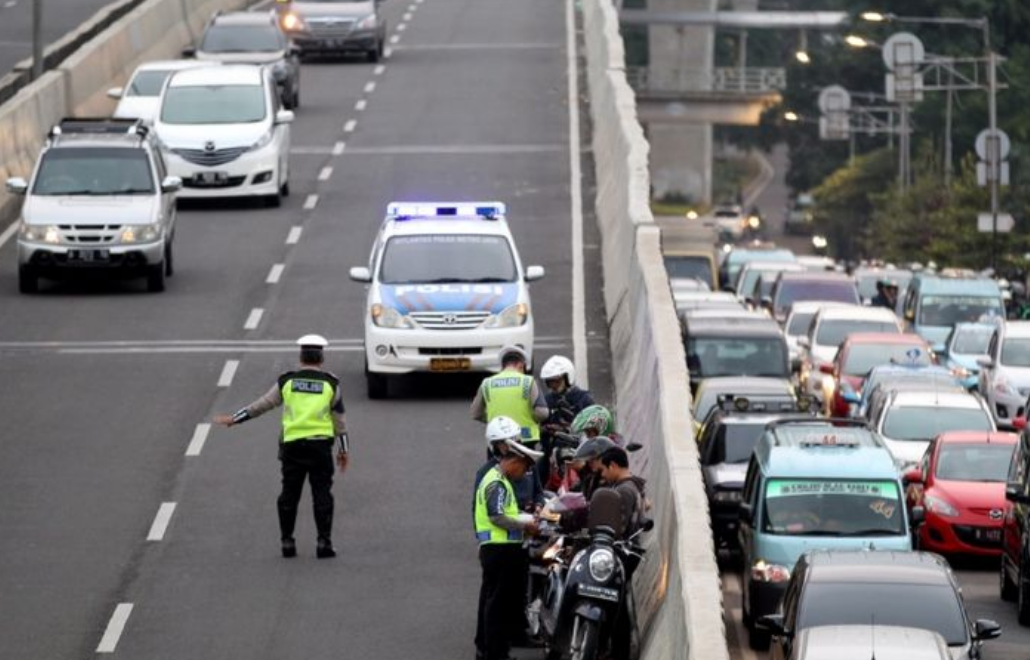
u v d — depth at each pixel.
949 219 187.12
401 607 46.12
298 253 85.38
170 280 80.62
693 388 84.56
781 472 56.16
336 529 51.81
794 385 86.50
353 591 47.22
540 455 42.94
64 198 78.25
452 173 101.25
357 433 60.44
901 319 112.75
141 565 49.09
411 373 66.25
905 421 72.81
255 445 59.31
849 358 89.25
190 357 69.19
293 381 49.50
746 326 86.00
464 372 64.38
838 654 38.19
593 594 39.09
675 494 40.78
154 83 103.88
